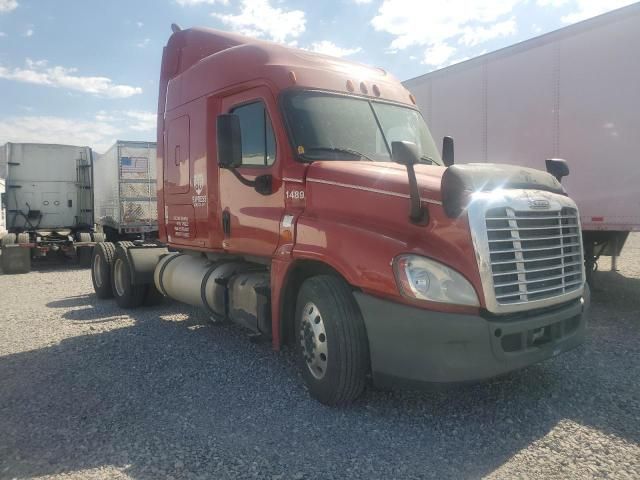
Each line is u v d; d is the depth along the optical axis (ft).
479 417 13.21
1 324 23.76
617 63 23.11
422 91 32.32
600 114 23.80
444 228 12.18
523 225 12.47
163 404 14.15
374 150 16.55
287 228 15.33
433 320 11.73
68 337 21.16
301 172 15.12
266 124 16.44
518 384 15.31
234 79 17.80
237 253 18.39
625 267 37.37
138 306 27.09
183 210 21.42
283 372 16.60
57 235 53.47
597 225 24.25
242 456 11.32
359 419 13.15
